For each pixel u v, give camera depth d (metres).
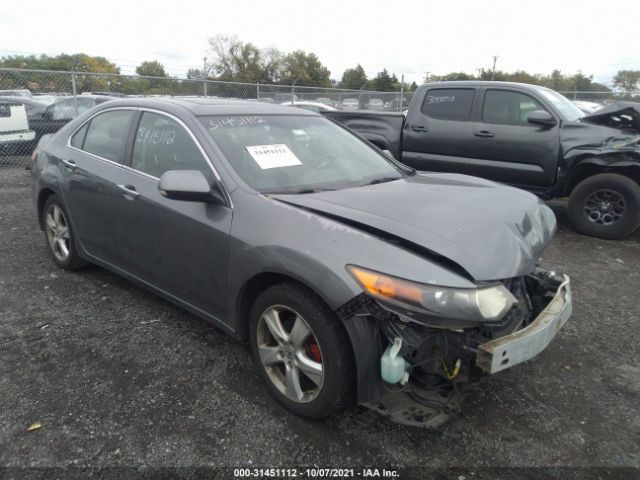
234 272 2.68
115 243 3.61
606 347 3.44
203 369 3.01
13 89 10.52
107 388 2.80
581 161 5.98
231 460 2.30
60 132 4.32
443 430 2.54
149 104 3.52
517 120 6.46
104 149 3.74
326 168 3.28
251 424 2.54
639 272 4.94
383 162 3.74
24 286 4.13
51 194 4.34
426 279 2.09
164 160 3.23
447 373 2.26
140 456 2.31
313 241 2.36
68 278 4.32
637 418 2.69
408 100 19.62
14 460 2.26
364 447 2.41
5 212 6.54
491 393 2.87
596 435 2.54
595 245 5.86
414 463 2.32
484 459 2.36
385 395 2.37
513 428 2.58
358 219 2.39
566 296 2.66
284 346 2.56
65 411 2.59
